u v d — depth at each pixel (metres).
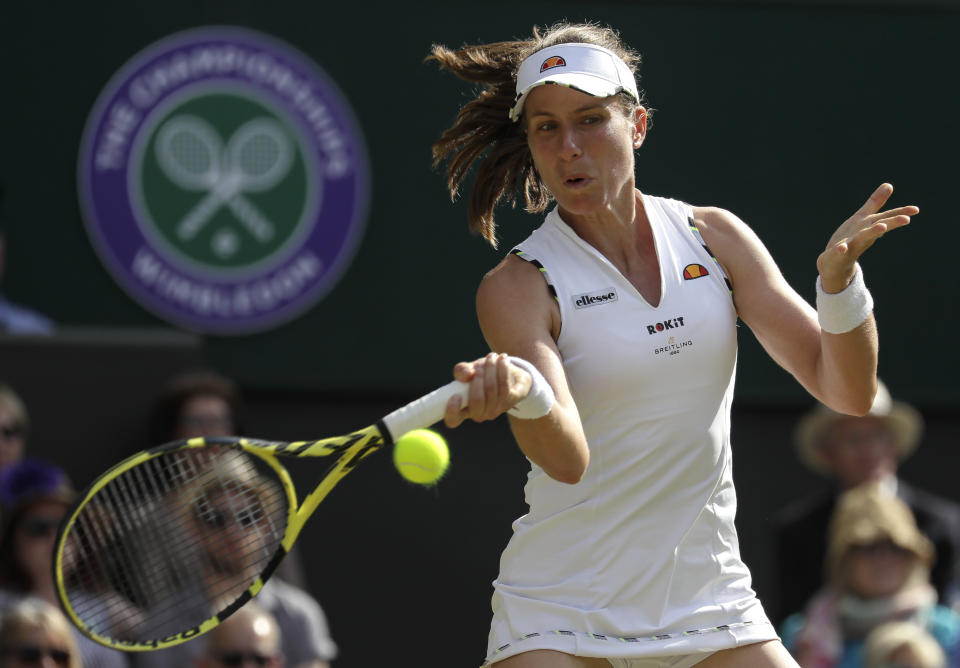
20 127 26.03
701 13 28.34
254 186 26.62
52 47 26.12
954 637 20.78
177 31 26.44
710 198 28.39
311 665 19.53
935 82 29.11
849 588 21.03
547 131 10.96
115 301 26.27
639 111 11.48
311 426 26.92
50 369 23.55
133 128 26.25
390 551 26.56
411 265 27.25
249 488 13.84
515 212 27.17
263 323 26.67
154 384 23.98
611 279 11.16
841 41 28.81
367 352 27.08
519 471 27.19
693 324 11.15
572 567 11.38
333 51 27.00
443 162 27.22
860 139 28.88
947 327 29.22
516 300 11.12
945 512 23.95
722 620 11.45
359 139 27.02
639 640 11.25
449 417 10.08
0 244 25.03
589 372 11.09
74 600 16.19
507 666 11.49
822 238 28.70
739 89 28.48
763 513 28.03
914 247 29.14
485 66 12.01
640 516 11.27
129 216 26.25
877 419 24.56
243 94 26.59
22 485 20.33
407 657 26.41
